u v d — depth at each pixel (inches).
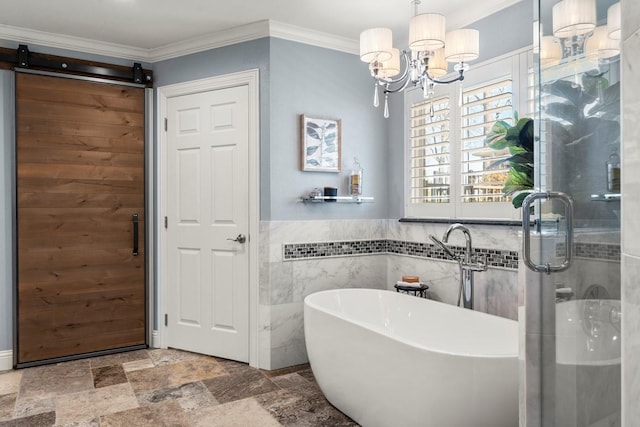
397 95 145.0
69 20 123.3
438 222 129.1
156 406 105.8
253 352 131.8
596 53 26.5
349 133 141.9
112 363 133.7
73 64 134.6
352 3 115.1
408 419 81.8
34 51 131.7
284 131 130.6
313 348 107.4
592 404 27.2
